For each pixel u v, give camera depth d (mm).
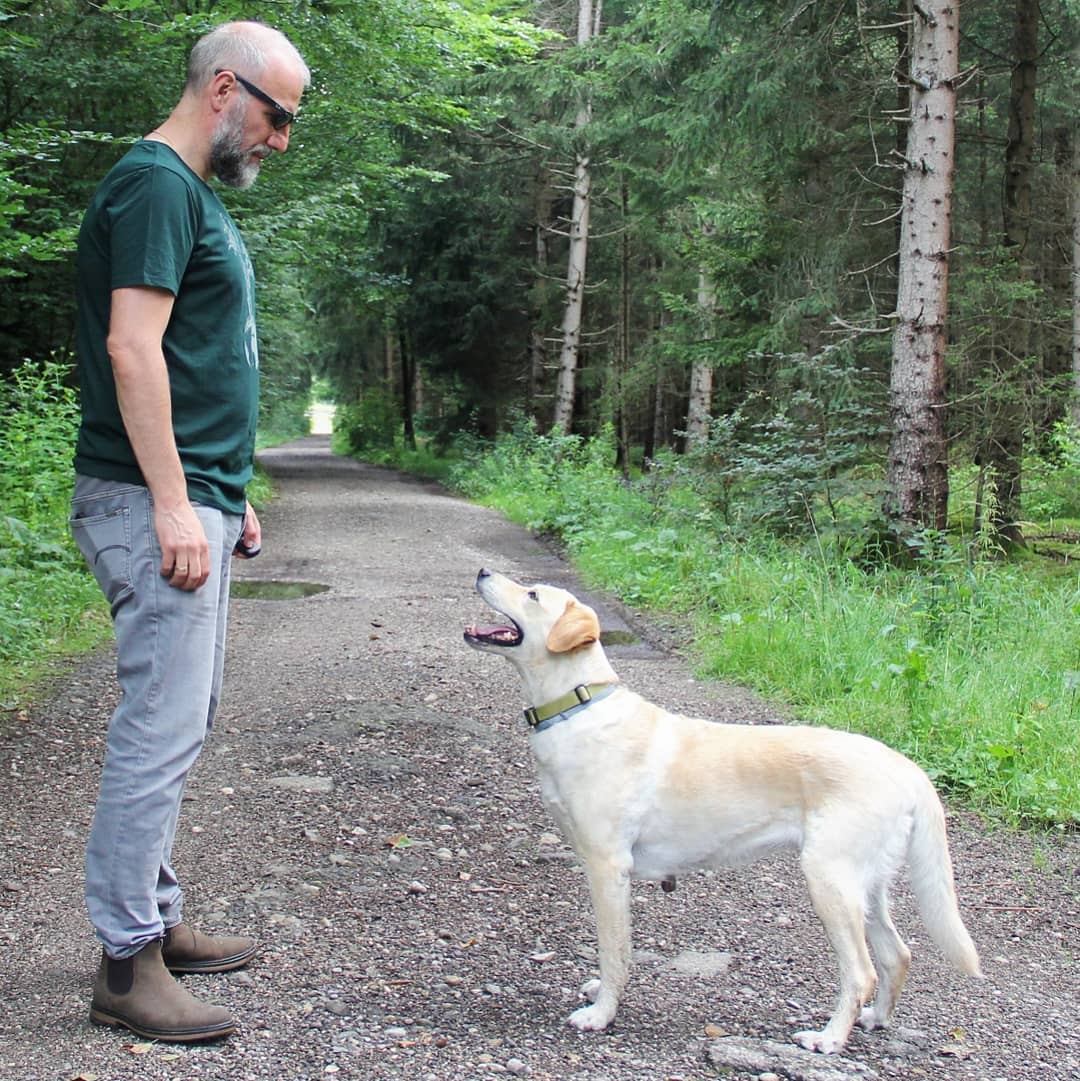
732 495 11258
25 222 12156
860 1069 2775
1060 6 13508
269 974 3201
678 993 3191
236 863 4090
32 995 3039
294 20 12727
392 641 8211
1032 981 3363
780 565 9344
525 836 4488
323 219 14547
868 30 11703
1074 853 4457
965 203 15703
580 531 13961
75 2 12375
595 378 26391
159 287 2719
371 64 14156
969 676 6375
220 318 2936
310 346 42469
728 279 15406
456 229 26516
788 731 3072
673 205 19531
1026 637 7309
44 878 3895
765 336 13859
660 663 7648
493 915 3721
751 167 14750
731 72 12414
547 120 22312
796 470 10445
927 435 9992
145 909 2840
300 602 9930
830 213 13797
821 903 2861
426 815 4684
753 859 3037
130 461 2844
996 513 11242
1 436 11062
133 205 2732
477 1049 2812
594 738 3020
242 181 3018
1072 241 17625
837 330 12164
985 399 11375
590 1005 3025
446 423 32188
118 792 2820
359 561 12609
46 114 12383
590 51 18672
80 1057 2701
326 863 4121
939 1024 3062
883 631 7188
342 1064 2707
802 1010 3105
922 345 9961
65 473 10281
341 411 48156
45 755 5297
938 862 2910
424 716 6121
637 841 3043
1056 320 14539
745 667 7199
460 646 8070
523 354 29641
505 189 25969
